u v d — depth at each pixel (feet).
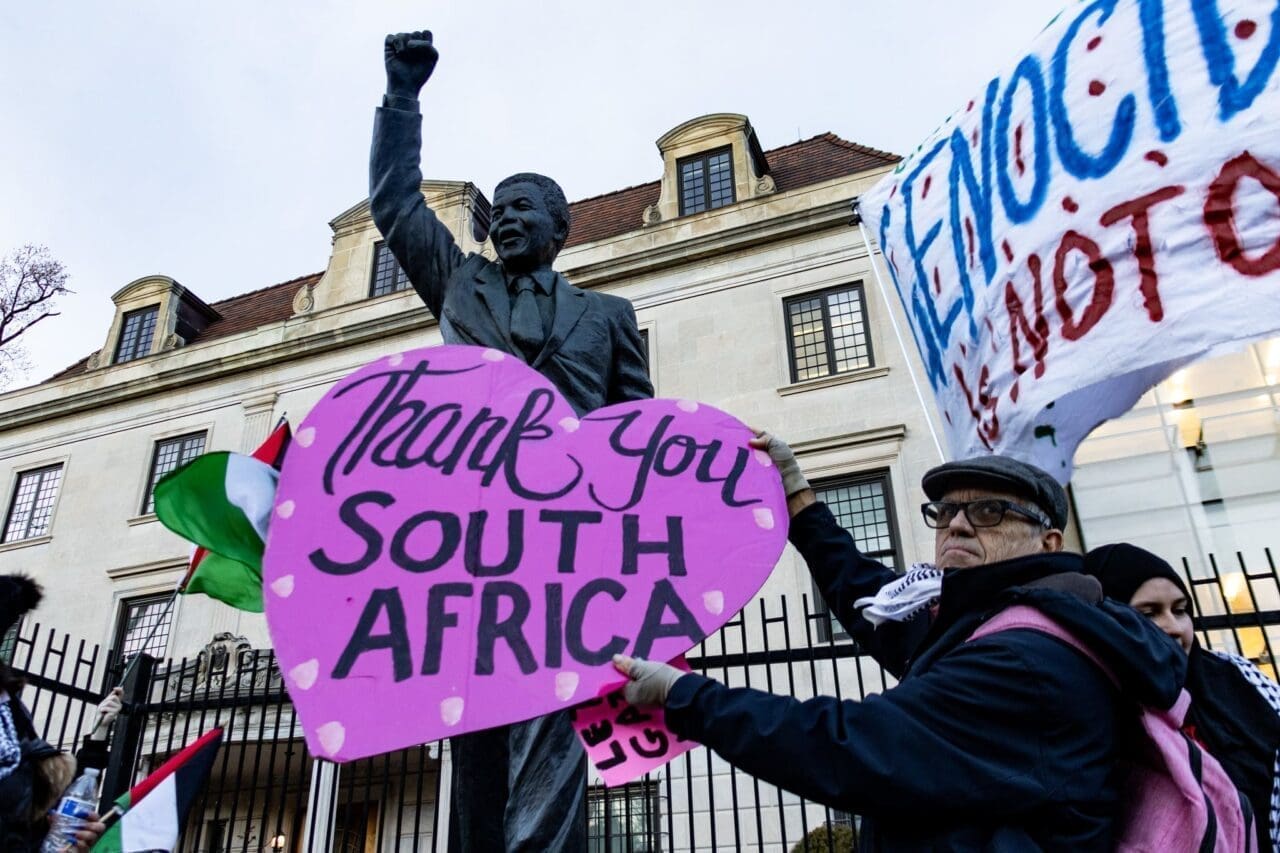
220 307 84.64
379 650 6.86
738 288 55.57
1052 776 4.70
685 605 7.18
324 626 6.98
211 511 7.89
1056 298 9.99
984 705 4.83
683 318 55.72
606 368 10.39
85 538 63.41
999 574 5.60
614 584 7.26
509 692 6.68
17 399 73.05
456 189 68.69
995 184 11.43
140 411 68.23
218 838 22.15
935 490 6.76
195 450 65.31
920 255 12.94
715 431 8.15
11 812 9.78
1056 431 10.35
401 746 6.47
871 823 5.43
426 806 40.83
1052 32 11.28
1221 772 5.27
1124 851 4.94
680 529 7.58
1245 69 9.32
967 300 11.61
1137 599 8.50
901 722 4.85
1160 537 34.81
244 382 66.49
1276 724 7.82
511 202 10.71
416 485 7.72
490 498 7.67
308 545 7.37
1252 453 34.88
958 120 12.81
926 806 4.73
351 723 6.55
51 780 10.39
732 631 39.78
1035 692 4.82
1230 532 34.01
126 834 11.03
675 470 7.89
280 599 7.09
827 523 8.23
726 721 5.28
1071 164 10.34
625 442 8.04
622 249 59.52
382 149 11.15
